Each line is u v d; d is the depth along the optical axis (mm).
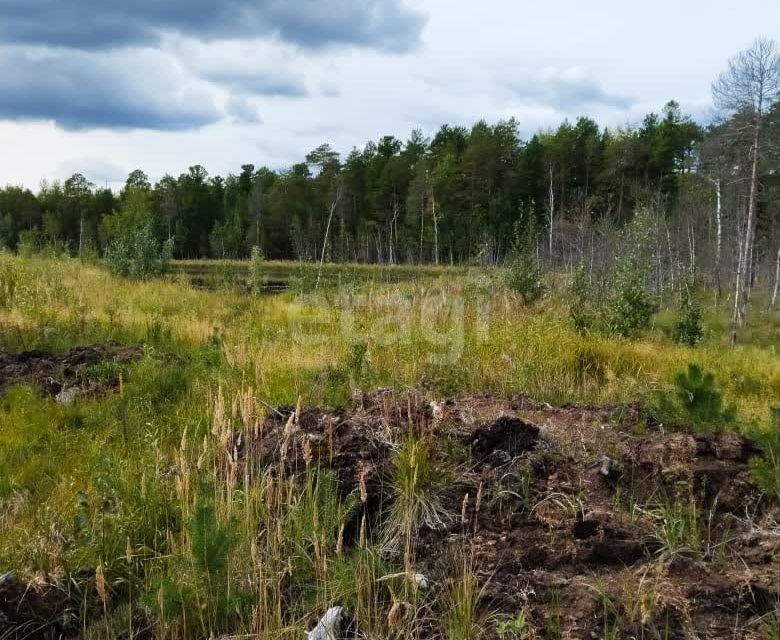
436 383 6258
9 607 2988
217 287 18766
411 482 3725
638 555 3334
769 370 9562
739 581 3027
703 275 34031
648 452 4199
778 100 21688
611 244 24812
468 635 2828
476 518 3512
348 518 3629
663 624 2826
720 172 27656
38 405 5801
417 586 3104
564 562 3303
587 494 3809
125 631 2961
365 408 5109
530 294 13859
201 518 2965
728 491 3799
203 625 2879
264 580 3055
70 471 4609
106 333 9500
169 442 5074
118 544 3391
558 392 6652
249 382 6301
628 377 7469
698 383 4883
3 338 8492
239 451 4395
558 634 2811
